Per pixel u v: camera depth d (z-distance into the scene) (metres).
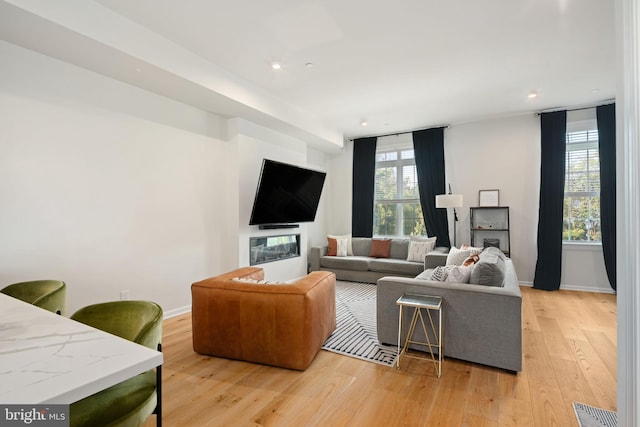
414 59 3.24
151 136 3.40
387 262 5.20
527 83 3.87
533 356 2.61
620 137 1.05
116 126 3.09
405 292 2.68
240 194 4.27
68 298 2.73
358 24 2.64
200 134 3.95
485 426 1.76
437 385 2.18
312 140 5.57
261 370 2.40
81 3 2.28
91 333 0.97
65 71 2.72
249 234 4.43
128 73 2.92
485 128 5.37
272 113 4.21
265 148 4.72
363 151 6.46
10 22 2.13
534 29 2.72
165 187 3.54
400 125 5.64
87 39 2.35
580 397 2.02
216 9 2.44
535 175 5.04
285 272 5.16
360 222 6.46
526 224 5.09
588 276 4.74
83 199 2.84
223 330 2.56
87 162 2.87
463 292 2.47
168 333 3.13
